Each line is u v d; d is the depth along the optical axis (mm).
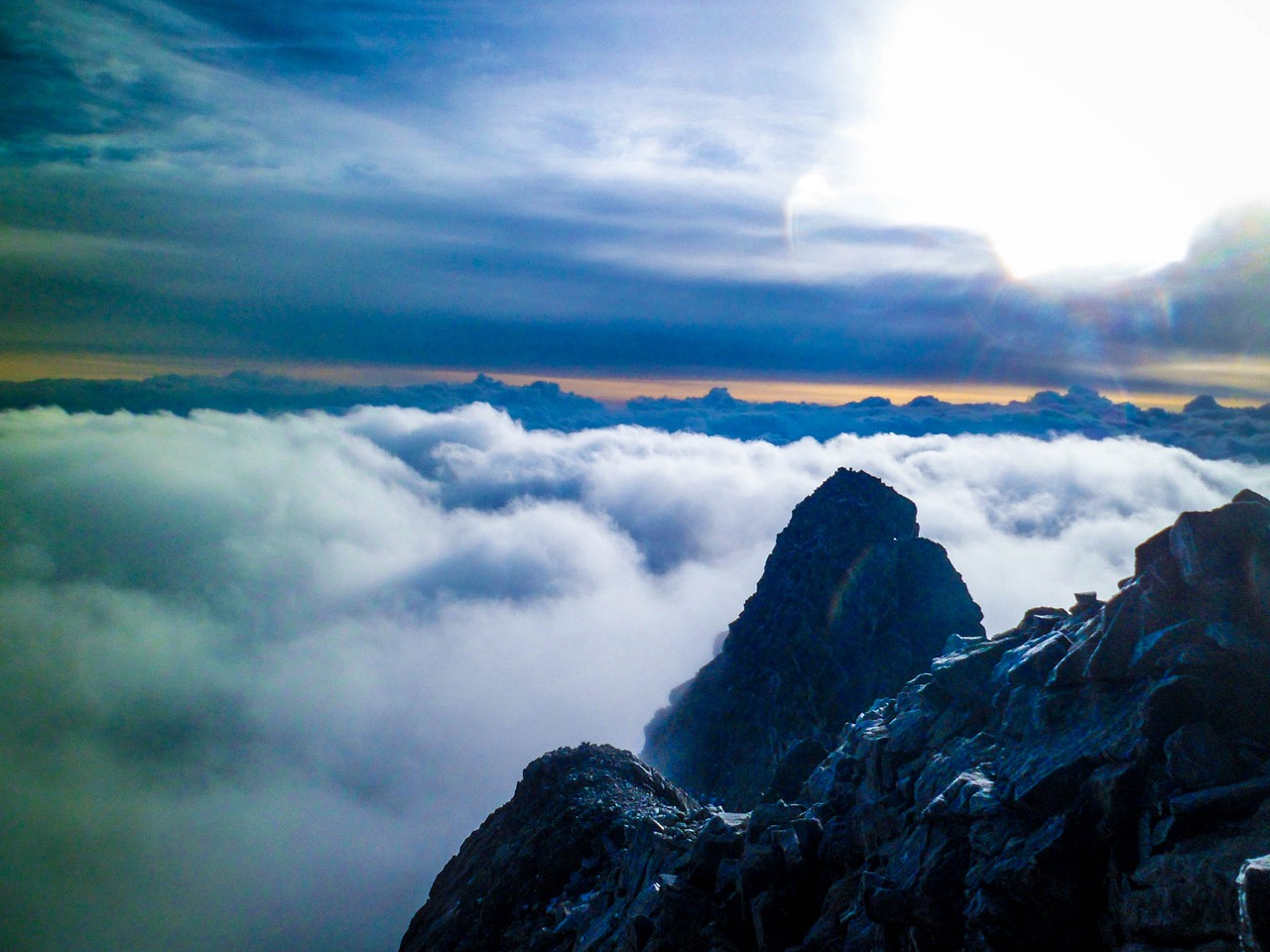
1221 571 14984
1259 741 13375
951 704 19828
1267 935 9555
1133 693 15078
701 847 22016
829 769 23328
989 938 13602
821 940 17078
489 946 31328
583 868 32438
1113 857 13258
